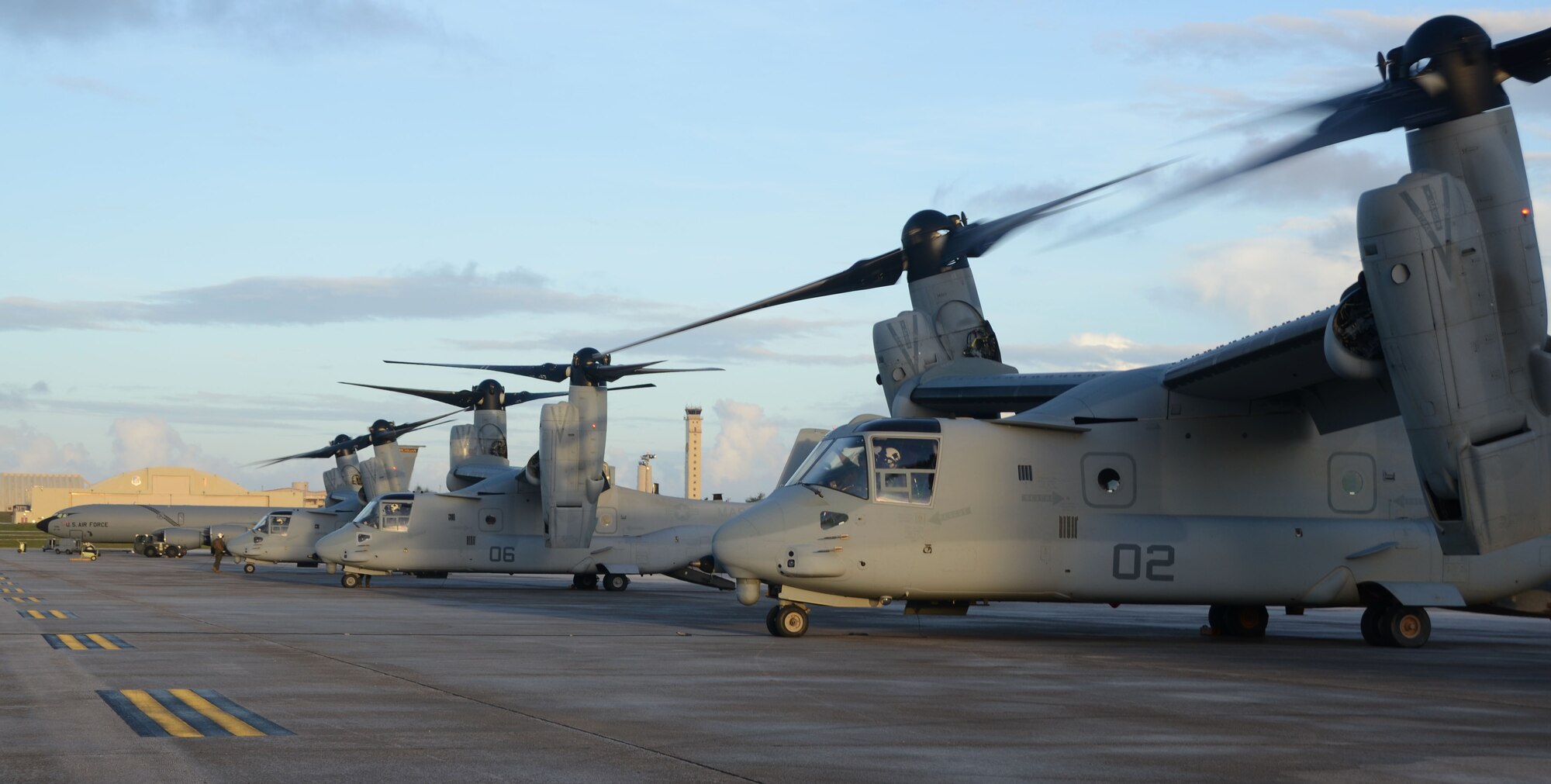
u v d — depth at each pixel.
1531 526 15.47
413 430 51.34
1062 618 26.03
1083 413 19.50
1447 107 14.66
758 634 19.34
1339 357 15.92
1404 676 14.06
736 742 8.78
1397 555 19.33
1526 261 14.95
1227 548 19.00
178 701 10.62
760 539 18.52
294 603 27.53
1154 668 14.58
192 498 154.50
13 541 128.00
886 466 18.92
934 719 10.02
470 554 38.91
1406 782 7.64
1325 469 19.72
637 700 10.99
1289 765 8.12
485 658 14.79
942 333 23.91
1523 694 12.34
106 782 7.11
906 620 24.20
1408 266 14.78
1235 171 14.70
